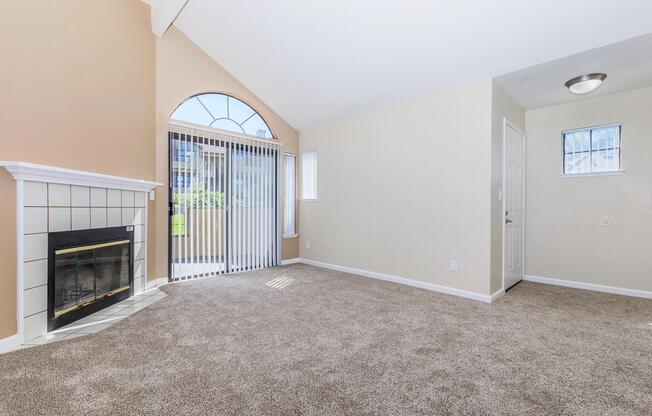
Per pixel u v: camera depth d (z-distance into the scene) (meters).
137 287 3.36
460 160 3.35
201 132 4.09
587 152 3.74
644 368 1.83
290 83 4.22
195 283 3.84
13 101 2.08
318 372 1.79
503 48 2.78
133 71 3.28
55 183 2.37
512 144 3.72
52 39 2.36
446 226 3.46
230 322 2.56
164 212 3.79
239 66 4.23
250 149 4.64
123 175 3.13
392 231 3.99
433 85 3.47
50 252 2.33
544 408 1.47
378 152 4.16
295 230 5.34
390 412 1.44
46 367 1.82
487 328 2.43
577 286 3.74
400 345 2.13
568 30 2.47
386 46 3.14
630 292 3.39
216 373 1.77
